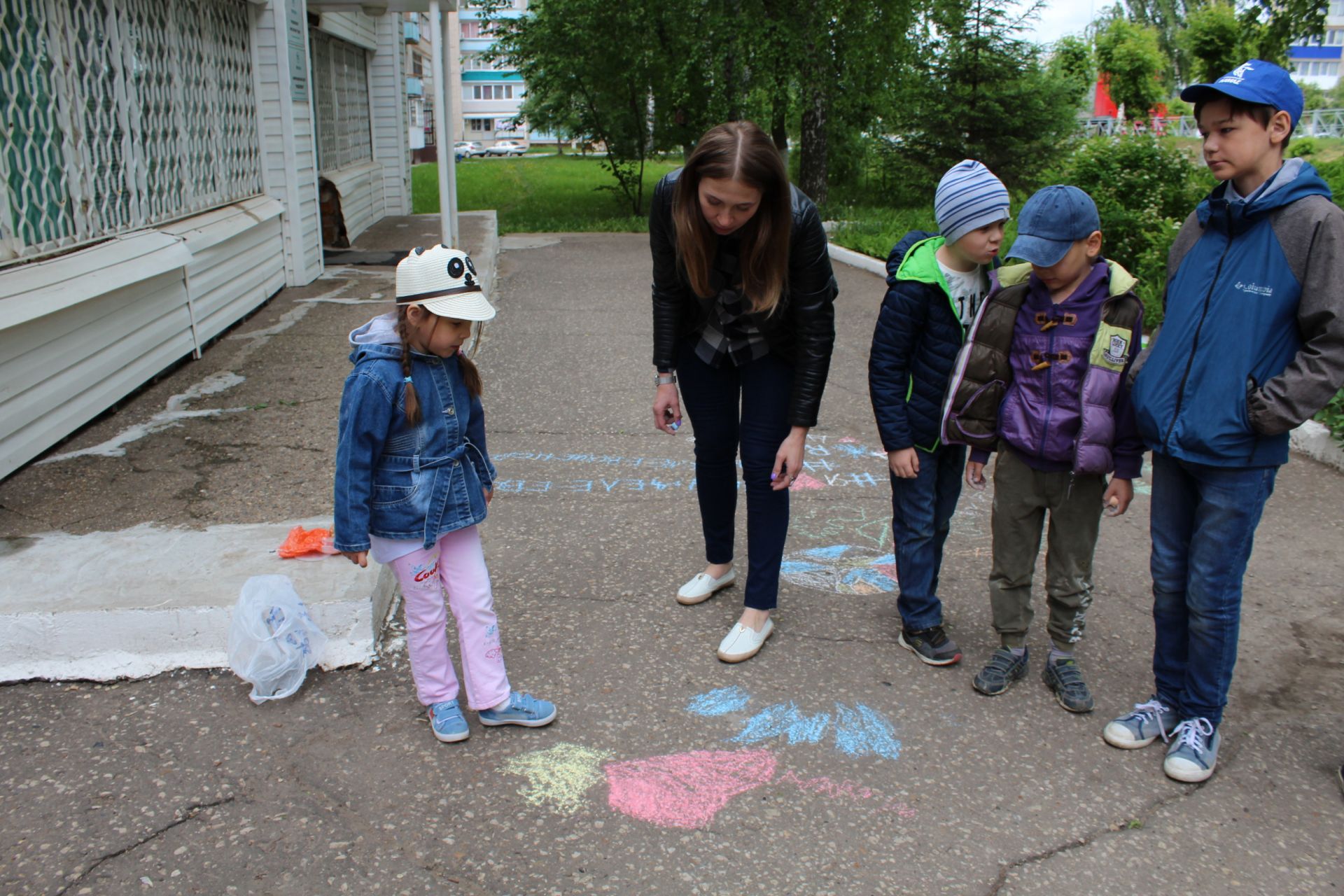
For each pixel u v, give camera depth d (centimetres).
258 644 292
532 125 1980
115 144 581
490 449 534
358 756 272
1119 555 416
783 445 309
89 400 519
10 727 280
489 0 1841
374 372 249
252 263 814
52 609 308
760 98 1634
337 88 1371
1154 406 261
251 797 254
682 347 328
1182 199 1005
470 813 251
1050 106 1634
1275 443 250
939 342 296
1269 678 321
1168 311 266
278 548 356
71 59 526
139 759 268
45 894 219
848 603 369
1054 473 285
